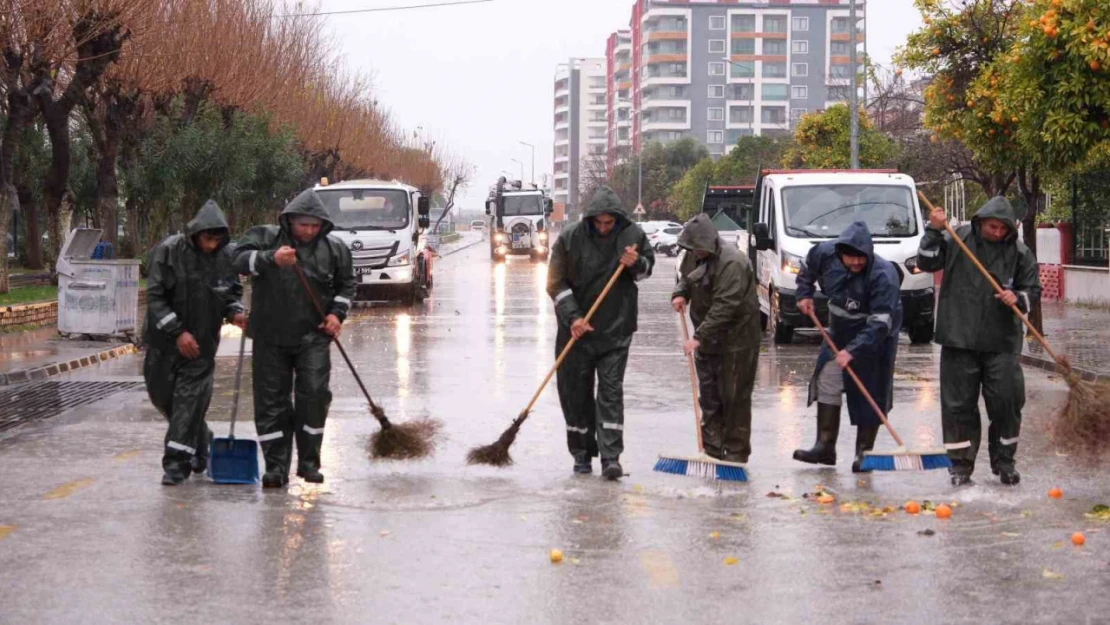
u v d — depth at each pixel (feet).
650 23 497.05
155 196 105.50
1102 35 47.67
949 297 28.73
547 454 32.42
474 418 38.78
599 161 467.11
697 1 488.02
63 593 19.71
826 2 488.02
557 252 29.73
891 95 146.82
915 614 18.74
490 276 142.61
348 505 26.11
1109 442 28.94
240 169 109.60
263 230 28.45
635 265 29.25
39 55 74.28
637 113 515.50
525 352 58.75
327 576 20.74
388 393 44.50
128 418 38.91
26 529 23.81
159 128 103.91
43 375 50.47
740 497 26.96
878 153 128.26
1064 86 49.34
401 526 24.22
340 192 93.91
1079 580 20.49
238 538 23.18
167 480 28.09
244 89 115.24
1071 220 91.66
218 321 28.50
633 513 25.36
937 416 39.47
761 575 20.85
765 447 33.76
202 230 27.89
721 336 30.09
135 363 56.54
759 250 64.54
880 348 29.68
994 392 28.53
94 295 63.05
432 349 60.29
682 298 31.04
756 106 488.44
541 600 19.47
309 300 28.17
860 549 22.52
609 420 29.25
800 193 65.41
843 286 29.94
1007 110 56.59
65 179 89.97
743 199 132.36
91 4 75.77
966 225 29.22
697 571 21.12
